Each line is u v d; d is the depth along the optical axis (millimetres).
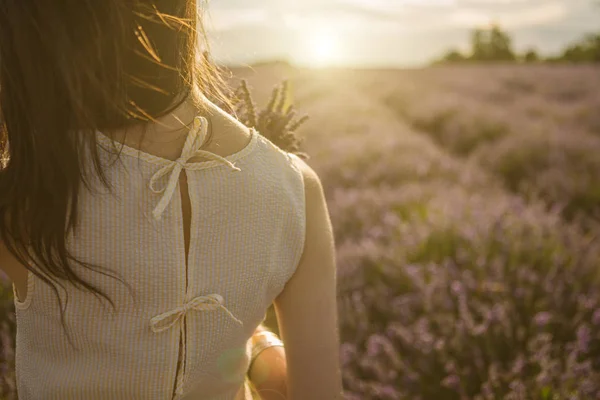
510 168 8188
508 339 2871
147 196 821
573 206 6266
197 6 880
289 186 933
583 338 2736
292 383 1015
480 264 3518
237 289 895
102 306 843
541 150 8398
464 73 33500
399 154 8133
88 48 750
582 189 6402
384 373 2820
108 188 803
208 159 862
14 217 791
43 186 768
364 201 5543
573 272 3516
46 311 853
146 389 885
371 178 7094
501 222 4047
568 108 13945
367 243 4234
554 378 2609
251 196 881
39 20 737
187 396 937
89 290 829
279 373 1215
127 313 849
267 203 898
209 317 890
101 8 752
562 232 4160
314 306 988
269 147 932
